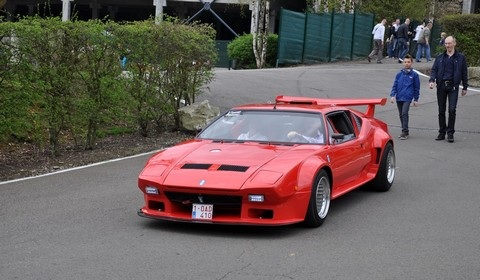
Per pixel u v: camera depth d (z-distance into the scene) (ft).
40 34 38.47
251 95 67.10
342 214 28.22
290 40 103.30
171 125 51.93
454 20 88.33
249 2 117.91
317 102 32.96
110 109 43.75
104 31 42.32
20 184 33.86
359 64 103.91
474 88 81.20
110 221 26.63
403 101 50.16
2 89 37.09
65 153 42.45
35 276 19.89
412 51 119.85
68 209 28.60
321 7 119.44
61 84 39.86
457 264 21.42
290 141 27.76
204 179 24.11
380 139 32.65
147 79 47.06
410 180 36.01
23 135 43.68
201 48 50.21
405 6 125.49
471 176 37.22
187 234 24.72
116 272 20.30
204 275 20.08
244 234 24.81
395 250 22.93
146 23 47.32
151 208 25.46
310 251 22.68
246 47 109.40
